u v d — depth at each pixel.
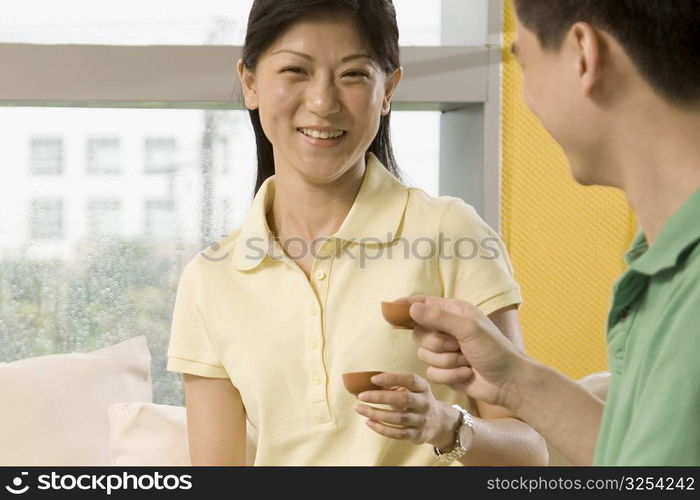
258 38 1.77
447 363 1.33
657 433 0.91
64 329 2.62
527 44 1.03
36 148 2.61
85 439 2.28
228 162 2.66
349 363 1.75
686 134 0.96
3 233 2.61
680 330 0.92
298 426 1.78
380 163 1.89
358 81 1.74
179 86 2.49
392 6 1.80
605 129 0.99
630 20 0.95
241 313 1.84
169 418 2.20
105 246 2.63
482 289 1.79
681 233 0.95
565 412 1.28
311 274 1.81
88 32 2.67
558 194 2.54
